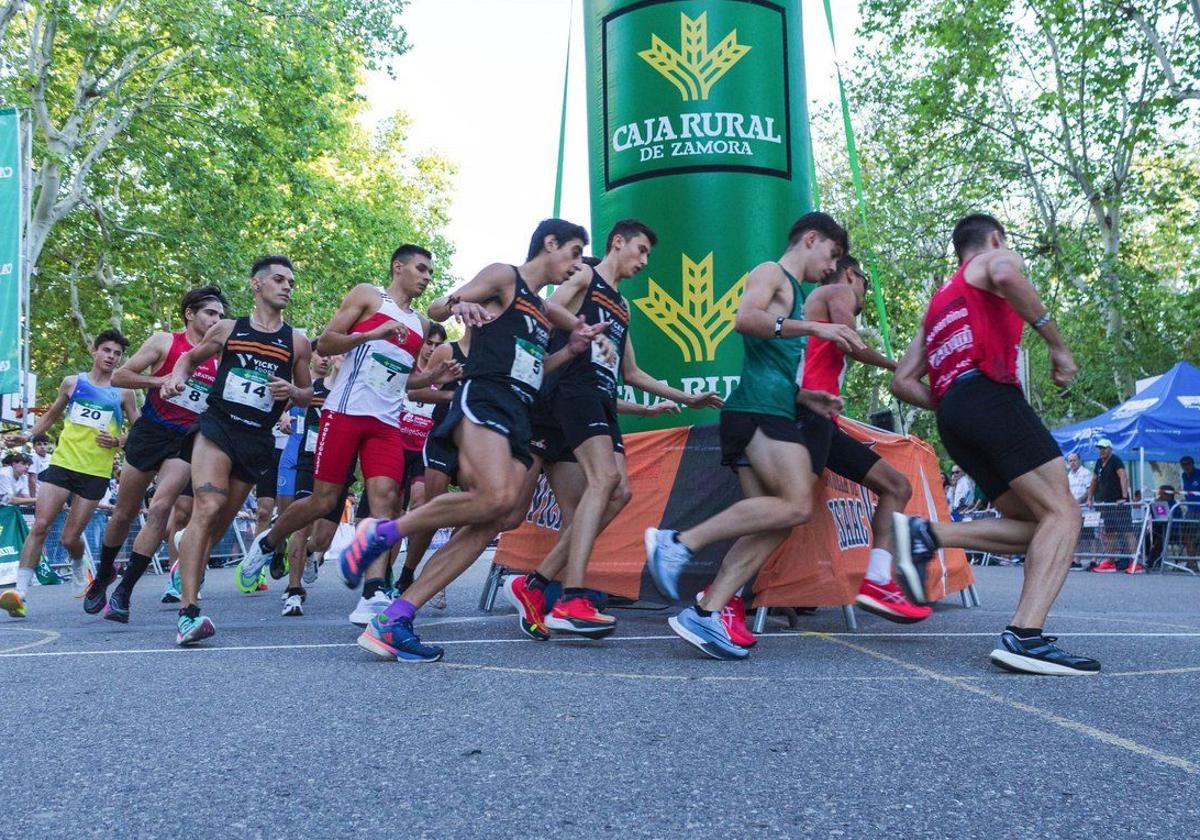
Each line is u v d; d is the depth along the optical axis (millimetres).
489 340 4254
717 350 6387
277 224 25734
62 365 29969
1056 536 3926
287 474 10148
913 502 6520
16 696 3451
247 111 22547
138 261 25594
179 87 23000
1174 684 3529
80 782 2330
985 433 4043
